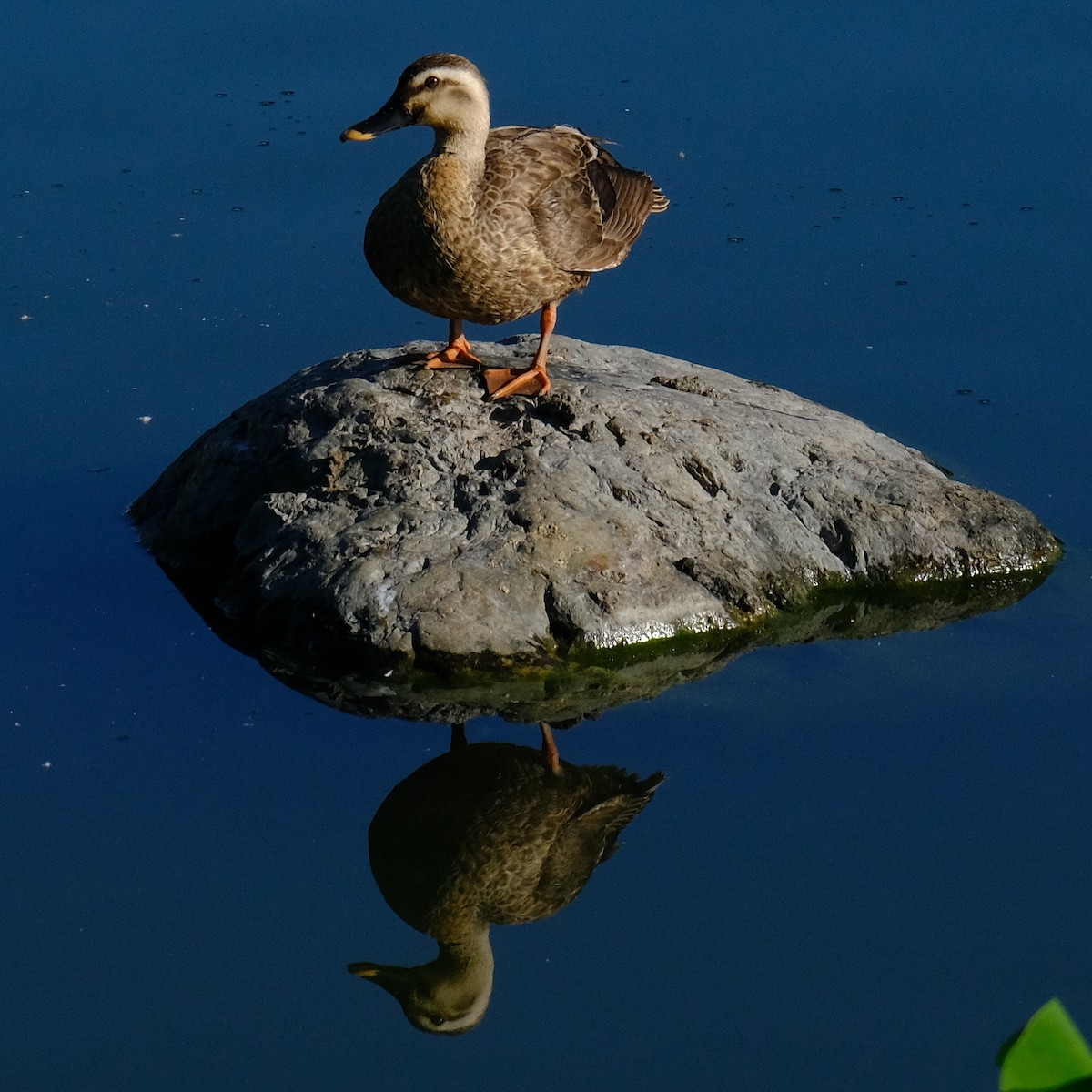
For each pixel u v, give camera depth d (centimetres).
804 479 937
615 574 852
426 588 833
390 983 675
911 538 918
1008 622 899
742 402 995
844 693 838
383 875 728
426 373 941
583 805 766
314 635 841
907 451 1004
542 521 858
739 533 899
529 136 942
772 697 834
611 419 924
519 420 916
